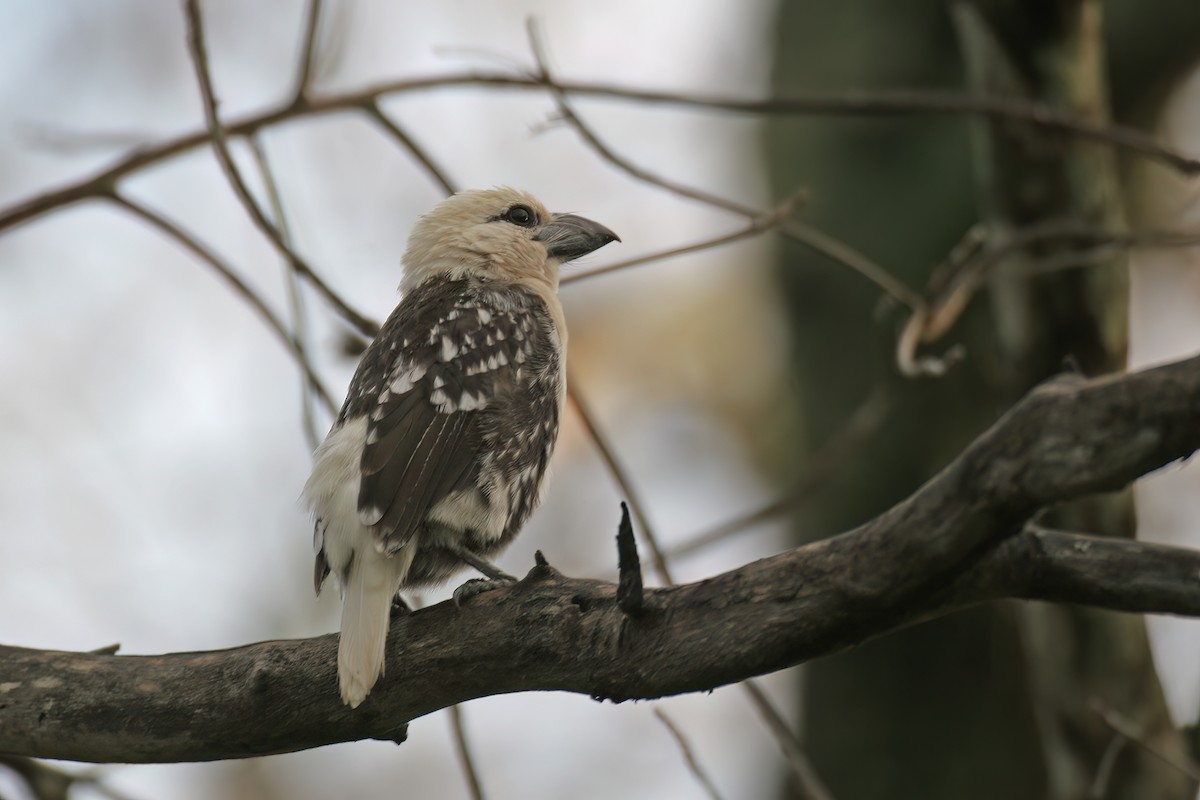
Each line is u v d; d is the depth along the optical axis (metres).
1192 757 11.29
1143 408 5.95
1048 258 11.64
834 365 15.19
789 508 12.81
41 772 11.62
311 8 11.76
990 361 14.48
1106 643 11.16
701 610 7.31
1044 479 6.18
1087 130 11.40
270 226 10.93
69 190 11.78
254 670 8.36
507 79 12.06
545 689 7.95
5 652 8.80
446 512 9.78
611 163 11.47
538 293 11.55
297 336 11.33
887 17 15.39
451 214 12.70
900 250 15.07
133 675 8.53
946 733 14.02
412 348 10.45
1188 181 16.55
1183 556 6.84
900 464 14.67
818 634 7.09
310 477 9.85
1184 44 15.71
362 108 12.13
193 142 11.98
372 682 7.91
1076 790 11.34
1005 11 11.62
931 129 15.28
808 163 15.62
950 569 6.66
